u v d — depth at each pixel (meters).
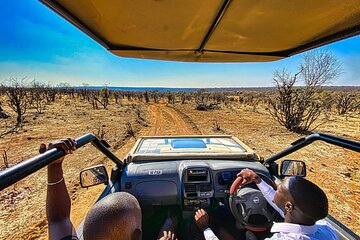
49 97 32.44
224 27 1.52
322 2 1.12
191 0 1.14
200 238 2.01
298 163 2.28
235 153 2.51
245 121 16.27
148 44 1.90
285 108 13.00
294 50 1.97
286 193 1.17
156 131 12.55
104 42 1.81
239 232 2.10
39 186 5.50
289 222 1.18
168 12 1.28
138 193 2.17
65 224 1.16
